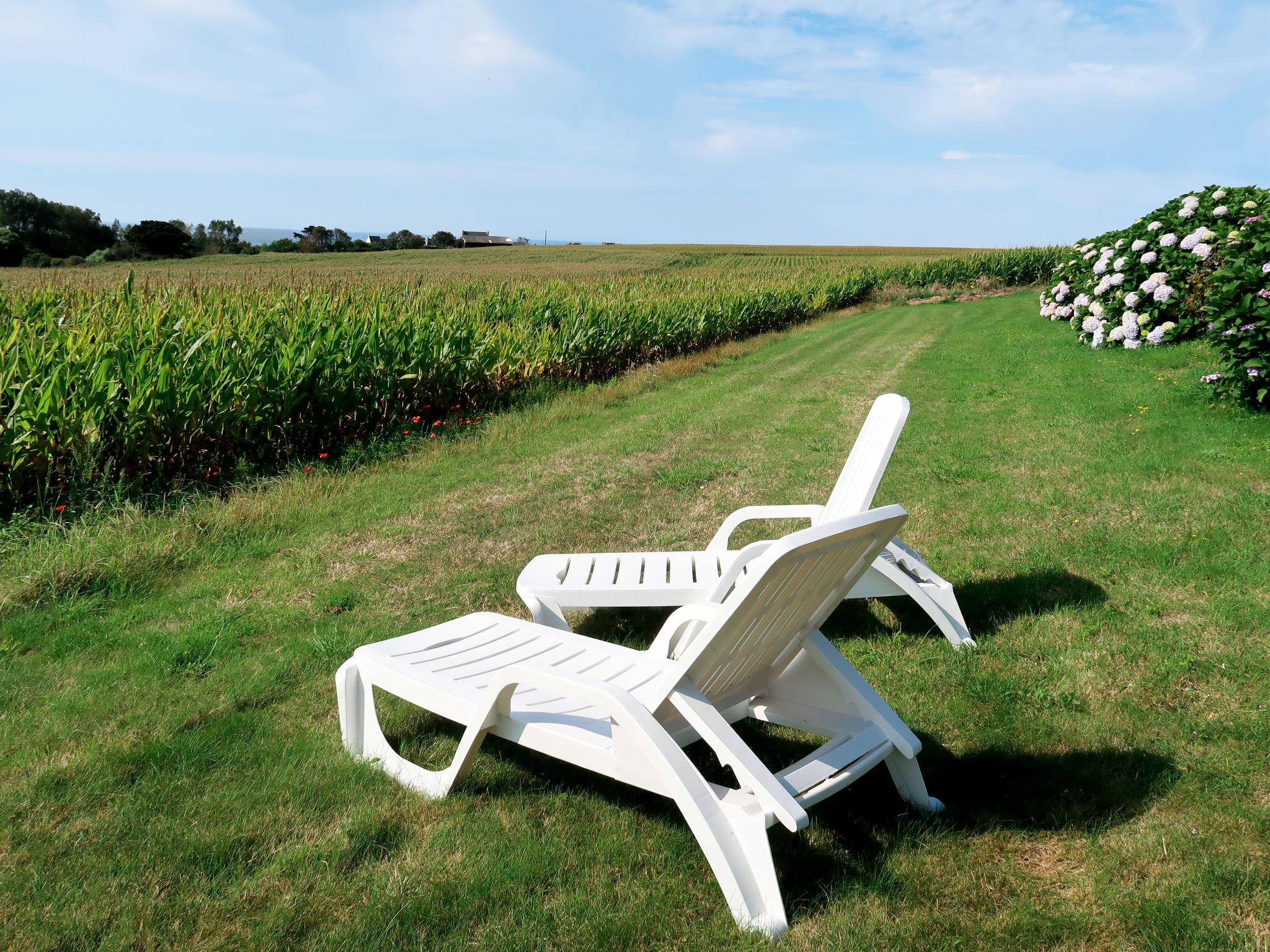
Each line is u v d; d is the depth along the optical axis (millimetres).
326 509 6148
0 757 2949
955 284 34531
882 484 6285
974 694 3219
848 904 2139
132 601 4523
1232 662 3207
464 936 2064
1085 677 3248
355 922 2096
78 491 5883
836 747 2473
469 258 82375
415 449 8258
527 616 4234
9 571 4707
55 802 2646
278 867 2316
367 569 4973
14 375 6000
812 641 2658
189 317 7996
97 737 3064
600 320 13883
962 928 2031
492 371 10852
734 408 10094
